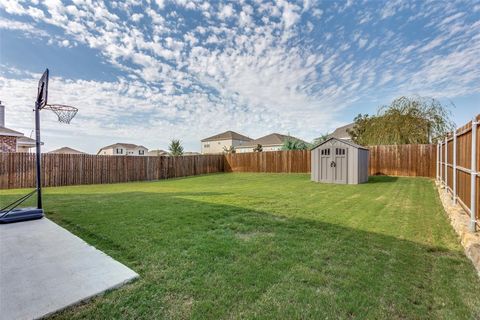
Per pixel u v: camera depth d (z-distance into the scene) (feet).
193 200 21.16
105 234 11.72
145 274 7.80
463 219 12.62
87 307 6.14
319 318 5.79
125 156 45.29
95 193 27.17
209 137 148.05
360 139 54.70
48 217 15.39
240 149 122.83
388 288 7.02
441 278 7.61
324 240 10.88
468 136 13.15
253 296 6.62
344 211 16.46
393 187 28.73
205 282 7.31
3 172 33.04
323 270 8.07
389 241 10.75
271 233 11.91
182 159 55.88
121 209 17.42
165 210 16.94
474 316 5.89
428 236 11.39
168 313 5.92
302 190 27.30
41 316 5.74
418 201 19.94
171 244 10.38
